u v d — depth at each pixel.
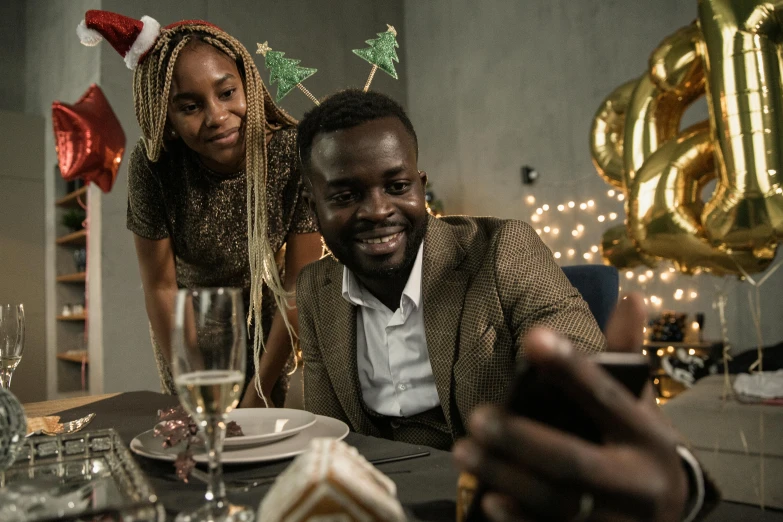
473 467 0.31
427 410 0.98
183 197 1.51
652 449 0.30
